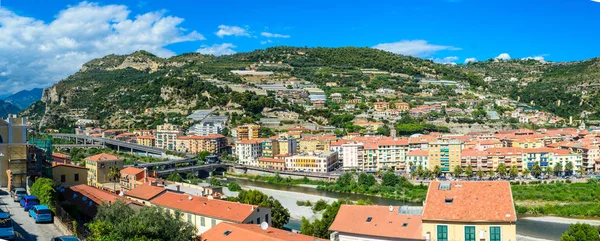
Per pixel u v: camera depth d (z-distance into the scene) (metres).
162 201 158.50
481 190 108.69
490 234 101.94
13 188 153.88
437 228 104.19
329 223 158.00
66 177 198.38
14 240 95.88
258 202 183.00
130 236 91.19
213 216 139.38
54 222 114.38
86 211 146.25
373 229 111.25
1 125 161.25
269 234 108.19
